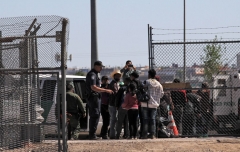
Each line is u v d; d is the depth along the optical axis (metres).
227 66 28.67
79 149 23.28
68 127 26.97
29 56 21.23
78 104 27.14
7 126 21.36
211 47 28.36
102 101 27.98
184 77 28.66
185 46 28.20
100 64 26.20
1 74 21.03
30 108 21.86
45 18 20.36
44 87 26.33
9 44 21.06
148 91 26.53
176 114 28.73
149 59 28.14
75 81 31.09
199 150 23.59
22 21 20.86
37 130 21.69
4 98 21.34
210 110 28.78
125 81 27.31
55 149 21.41
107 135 28.66
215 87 27.91
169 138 26.95
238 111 29.81
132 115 26.75
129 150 23.31
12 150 21.36
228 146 24.59
